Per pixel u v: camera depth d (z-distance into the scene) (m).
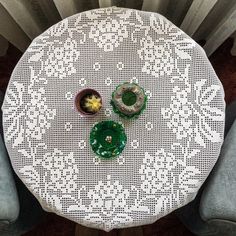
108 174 1.24
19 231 1.45
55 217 1.83
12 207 1.25
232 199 1.23
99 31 1.27
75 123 1.25
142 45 1.27
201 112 1.24
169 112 1.25
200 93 1.25
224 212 1.23
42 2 1.44
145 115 1.25
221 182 1.27
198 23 1.47
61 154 1.24
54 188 1.23
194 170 1.23
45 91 1.27
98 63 1.27
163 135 1.24
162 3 1.46
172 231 1.82
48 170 1.24
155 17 1.27
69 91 1.26
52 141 1.25
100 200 1.23
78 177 1.24
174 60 1.26
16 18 1.39
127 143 1.24
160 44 1.26
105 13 1.28
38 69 1.27
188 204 1.45
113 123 1.22
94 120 1.25
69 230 1.83
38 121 1.25
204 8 1.35
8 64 1.89
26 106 1.26
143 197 1.22
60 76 1.27
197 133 1.24
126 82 1.25
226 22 1.44
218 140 1.23
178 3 1.48
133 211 1.22
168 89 1.25
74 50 1.27
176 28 1.26
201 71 1.26
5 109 1.26
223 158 1.31
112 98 1.20
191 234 1.81
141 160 1.24
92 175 1.24
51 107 1.26
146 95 1.25
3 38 1.75
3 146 1.37
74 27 1.28
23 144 1.25
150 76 1.26
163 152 1.24
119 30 1.27
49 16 1.55
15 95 1.27
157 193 1.22
